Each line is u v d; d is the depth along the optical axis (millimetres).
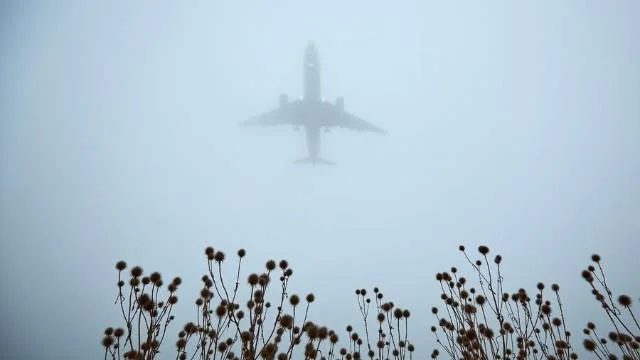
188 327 2541
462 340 2934
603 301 2529
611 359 2557
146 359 2109
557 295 2941
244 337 2240
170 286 2535
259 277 2518
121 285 2445
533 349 2891
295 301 2529
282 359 2281
